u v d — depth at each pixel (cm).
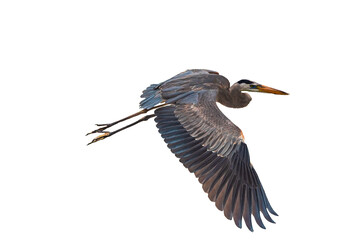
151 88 1593
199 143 1360
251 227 1263
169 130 1399
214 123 1378
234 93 1622
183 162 1341
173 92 1498
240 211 1283
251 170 1319
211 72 1638
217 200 1291
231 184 1304
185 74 1608
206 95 1483
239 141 1338
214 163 1327
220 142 1346
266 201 1306
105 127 1581
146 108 1498
